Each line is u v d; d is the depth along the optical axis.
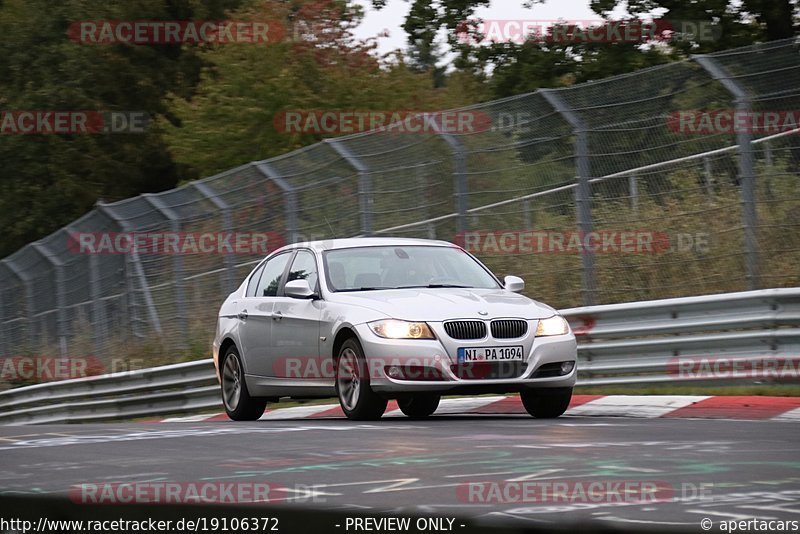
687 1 96.88
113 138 160.25
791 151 42.53
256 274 44.97
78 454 28.19
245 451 27.44
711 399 38.28
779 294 40.47
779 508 17.25
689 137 45.25
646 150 46.59
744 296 41.44
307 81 121.50
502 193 51.00
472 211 51.91
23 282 88.94
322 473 22.84
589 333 46.62
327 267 40.31
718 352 42.50
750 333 41.38
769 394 39.72
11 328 92.12
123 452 28.28
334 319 37.81
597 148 47.94
